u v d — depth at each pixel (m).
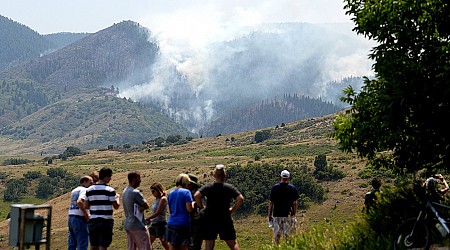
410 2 11.56
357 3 12.84
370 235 11.38
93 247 11.37
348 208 73.44
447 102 11.06
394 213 11.56
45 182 166.00
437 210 9.35
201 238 11.42
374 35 12.27
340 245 11.53
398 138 11.38
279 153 147.38
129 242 11.74
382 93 11.35
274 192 13.69
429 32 11.59
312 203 78.00
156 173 132.00
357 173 86.12
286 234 13.55
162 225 12.77
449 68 10.48
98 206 11.33
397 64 11.48
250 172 85.75
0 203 156.50
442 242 9.28
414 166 12.58
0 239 89.38
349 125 12.52
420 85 11.07
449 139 11.51
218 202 10.55
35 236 9.81
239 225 71.88
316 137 178.62
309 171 90.56
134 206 11.30
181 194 10.91
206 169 124.81
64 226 93.94
